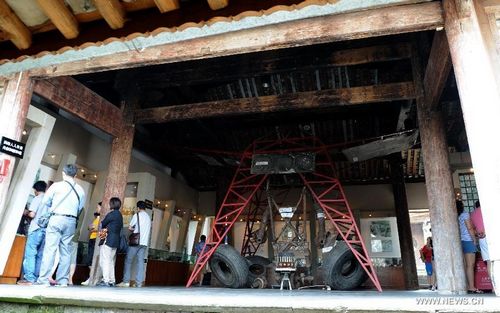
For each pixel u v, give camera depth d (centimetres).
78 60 443
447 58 428
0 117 461
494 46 337
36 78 480
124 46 404
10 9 399
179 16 382
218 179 1153
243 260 644
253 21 374
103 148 933
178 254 1124
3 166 440
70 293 258
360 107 890
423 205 1198
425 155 540
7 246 516
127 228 810
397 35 634
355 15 376
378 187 1230
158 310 230
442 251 489
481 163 302
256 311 210
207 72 714
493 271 280
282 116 948
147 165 1069
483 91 315
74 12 396
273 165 653
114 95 828
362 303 200
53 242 434
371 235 1205
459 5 342
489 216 289
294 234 643
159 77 733
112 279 575
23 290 282
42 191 527
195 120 930
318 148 682
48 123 611
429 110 554
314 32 382
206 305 219
